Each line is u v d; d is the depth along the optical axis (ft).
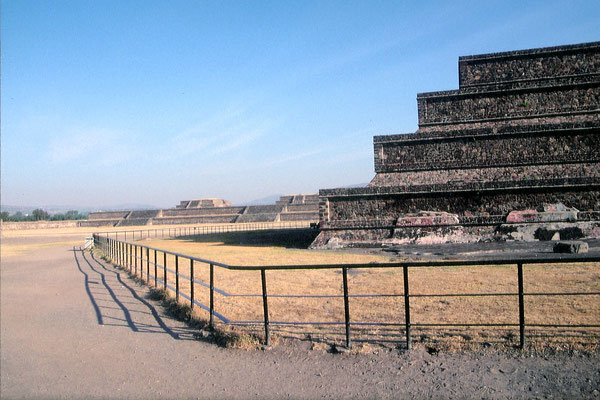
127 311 38.50
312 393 20.16
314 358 24.06
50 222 323.98
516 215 82.28
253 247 103.86
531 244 75.05
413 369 21.84
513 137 96.12
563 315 29.01
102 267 75.25
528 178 90.68
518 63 111.34
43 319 36.55
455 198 86.33
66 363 25.72
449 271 52.49
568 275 44.52
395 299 37.45
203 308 32.78
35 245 149.38
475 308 32.32
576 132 92.22
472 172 96.32
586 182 80.02
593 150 90.99
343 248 88.63
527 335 24.86
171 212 334.03
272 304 37.55
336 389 20.39
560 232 79.30
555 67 109.19
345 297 24.98
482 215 84.48
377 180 100.22
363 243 88.22
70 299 45.16
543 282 41.19
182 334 30.45
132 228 284.41
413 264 23.70
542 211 81.66
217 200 360.07
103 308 40.14
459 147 99.09
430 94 111.14
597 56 107.04
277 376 22.20
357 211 90.84
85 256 100.12
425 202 87.76
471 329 26.89
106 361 25.84
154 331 31.63
